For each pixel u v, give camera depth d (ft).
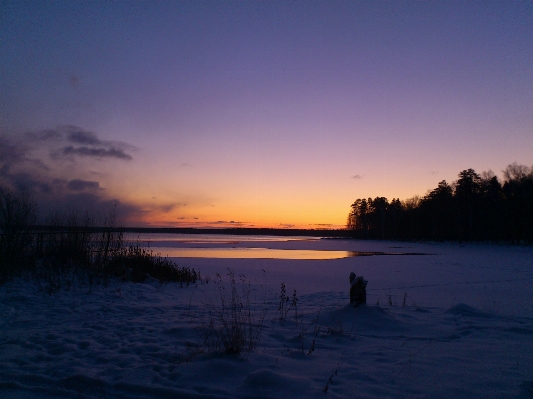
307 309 25.55
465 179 194.39
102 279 36.17
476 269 64.13
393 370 13.28
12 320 21.27
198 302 28.99
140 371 12.73
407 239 262.67
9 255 35.91
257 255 105.81
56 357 14.61
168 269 44.16
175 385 11.71
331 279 49.47
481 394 11.28
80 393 11.37
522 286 41.32
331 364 13.84
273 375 11.76
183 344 16.15
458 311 23.66
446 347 16.28
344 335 18.29
